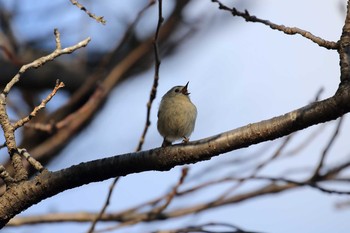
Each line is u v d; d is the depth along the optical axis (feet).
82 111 38.34
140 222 33.17
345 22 21.27
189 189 33.04
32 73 50.67
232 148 20.86
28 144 43.86
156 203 33.73
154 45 27.12
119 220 34.71
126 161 21.48
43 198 21.50
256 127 20.51
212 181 32.99
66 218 35.09
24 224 34.73
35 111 21.91
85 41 22.12
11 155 21.91
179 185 32.14
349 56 20.21
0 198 21.39
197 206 34.53
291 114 20.04
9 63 49.08
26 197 21.31
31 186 21.34
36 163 21.94
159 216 33.91
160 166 21.56
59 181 21.42
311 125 19.94
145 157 21.43
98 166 21.53
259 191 35.29
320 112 19.58
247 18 22.31
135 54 44.70
